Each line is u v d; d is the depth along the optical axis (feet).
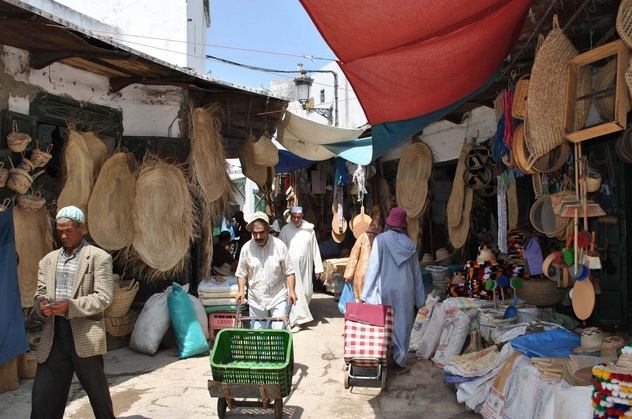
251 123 28.09
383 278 17.67
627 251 17.21
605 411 9.00
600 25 14.11
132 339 20.03
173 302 19.93
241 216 39.63
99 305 11.07
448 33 11.77
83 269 11.27
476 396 13.74
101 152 20.83
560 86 11.85
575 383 10.94
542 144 11.90
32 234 17.80
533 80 11.70
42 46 17.74
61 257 11.46
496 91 20.58
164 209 22.03
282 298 17.84
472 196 24.41
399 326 17.49
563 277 13.67
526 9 11.87
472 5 10.69
